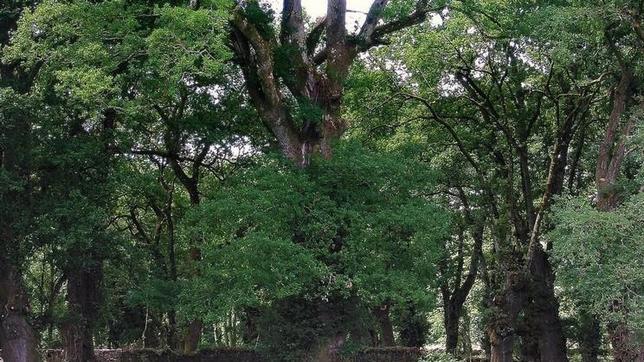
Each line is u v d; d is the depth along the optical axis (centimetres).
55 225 1922
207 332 4209
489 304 2802
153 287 2372
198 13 1636
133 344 3600
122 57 1812
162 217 3284
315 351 1989
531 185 2878
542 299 2547
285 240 1778
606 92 2455
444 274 3272
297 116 2158
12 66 2145
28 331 2144
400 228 1939
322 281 1900
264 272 1766
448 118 2834
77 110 2061
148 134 2891
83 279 2417
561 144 2545
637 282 1711
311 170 2036
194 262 2120
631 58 2145
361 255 1903
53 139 2011
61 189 2008
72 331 2366
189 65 1642
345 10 2209
